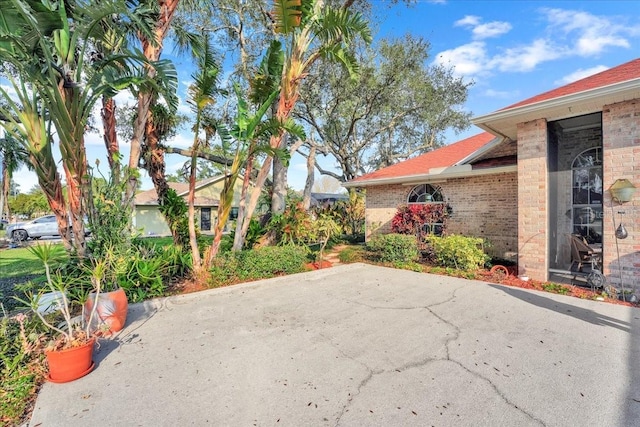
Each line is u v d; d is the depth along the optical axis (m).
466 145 13.39
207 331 4.48
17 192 43.34
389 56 15.66
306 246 10.27
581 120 7.26
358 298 6.10
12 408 2.75
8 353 3.47
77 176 5.57
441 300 5.91
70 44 5.25
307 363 3.53
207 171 33.59
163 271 6.93
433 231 11.21
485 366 3.42
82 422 2.59
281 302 5.88
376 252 10.83
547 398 2.84
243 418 2.62
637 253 5.82
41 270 9.67
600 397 2.84
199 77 6.72
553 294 6.22
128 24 6.46
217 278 7.09
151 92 6.77
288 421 2.58
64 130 5.28
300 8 6.69
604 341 4.02
